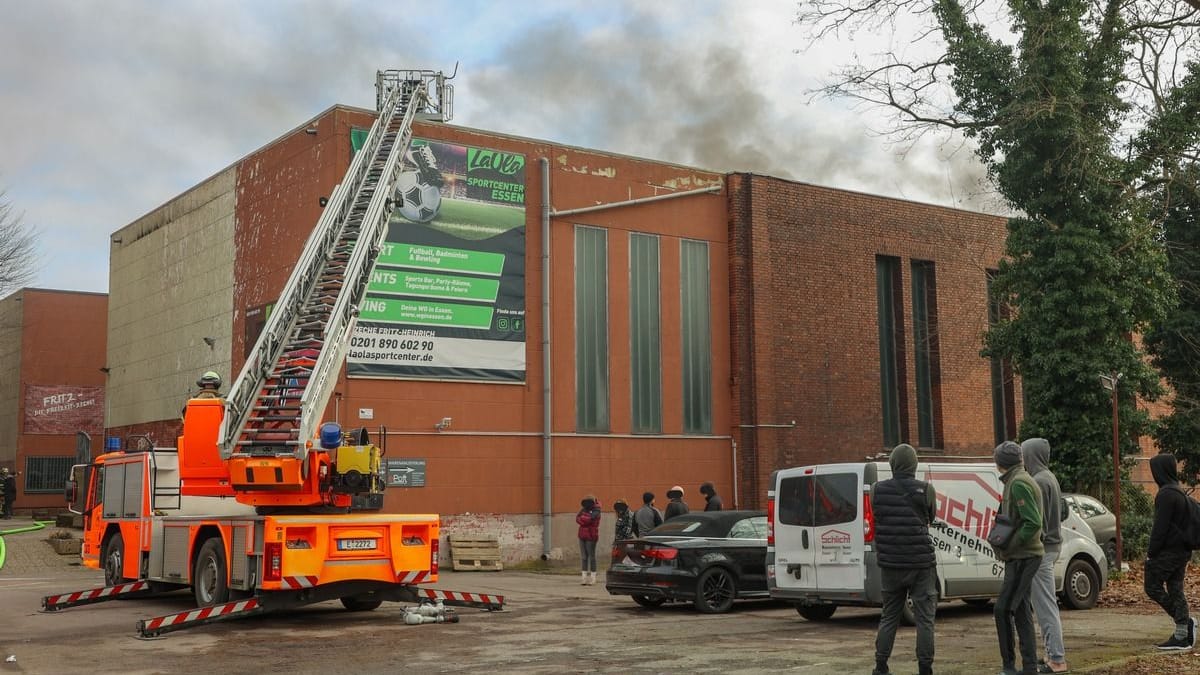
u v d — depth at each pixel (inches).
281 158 1024.2
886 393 1243.8
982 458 1290.6
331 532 560.7
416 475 940.6
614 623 556.7
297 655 443.2
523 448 1000.9
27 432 1711.4
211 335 1122.0
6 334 1797.5
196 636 508.4
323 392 615.5
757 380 1132.5
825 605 569.6
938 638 474.9
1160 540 404.5
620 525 780.0
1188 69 951.6
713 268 1144.2
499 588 775.7
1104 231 904.9
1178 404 1107.9
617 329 1071.6
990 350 968.9
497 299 998.4
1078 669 362.0
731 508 1120.2
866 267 1232.8
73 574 901.8
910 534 341.7
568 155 1058.7
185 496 625.6
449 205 980.6
